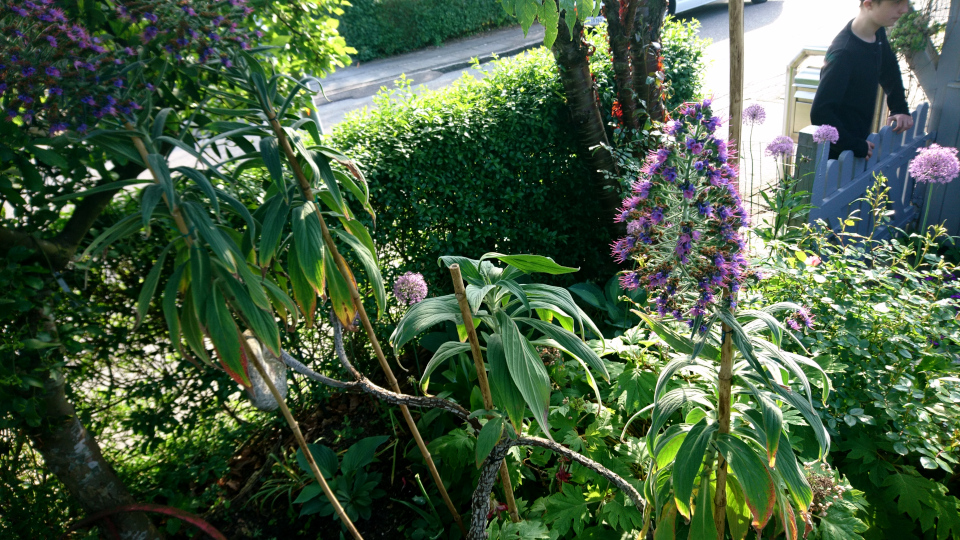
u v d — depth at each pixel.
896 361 2.51
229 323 1.71
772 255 3.01
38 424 1.88
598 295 3.72
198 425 2.86
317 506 2.66
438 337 3.33
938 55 4.54
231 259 1.64
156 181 1.61
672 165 1.46
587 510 2.34
